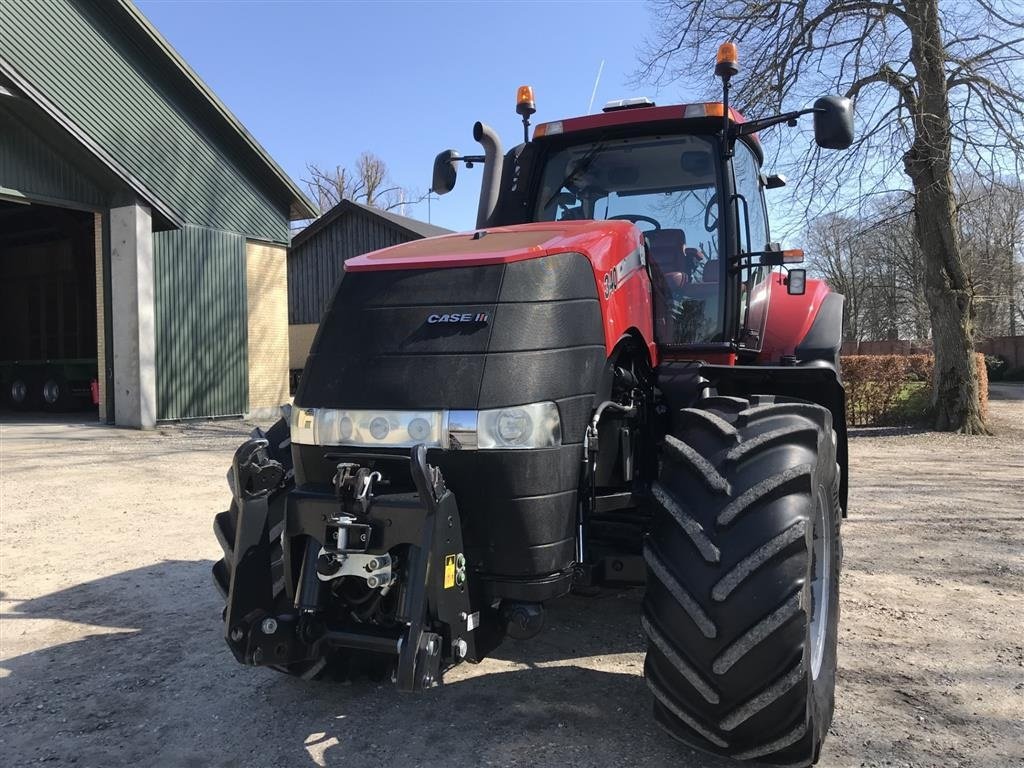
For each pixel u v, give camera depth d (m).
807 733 2.33
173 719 2.95
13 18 11.21
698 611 2.25
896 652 3.51
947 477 8.25
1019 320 45.22
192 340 15.12
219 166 15.53
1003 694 3.08
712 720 2.30
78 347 18.67
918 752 2.63
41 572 4.82
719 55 3.58
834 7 12.60
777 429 2.49
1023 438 11.78
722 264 3.75
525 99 4.02
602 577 2.89
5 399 20.30
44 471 8.61
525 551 2.48
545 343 2.54
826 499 2.82
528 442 2.44
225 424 14.70
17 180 12.03
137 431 13.04
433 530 2.30
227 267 15.87
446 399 2.46
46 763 2.64
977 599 4.23
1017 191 12.45
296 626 2.53
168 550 5.32
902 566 4.86
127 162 13.18
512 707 3.01
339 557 2.41
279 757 2.66
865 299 43.12
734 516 2.30
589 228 3.03
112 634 3.82
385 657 3.16
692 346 3.63
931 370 13.56
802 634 2.21
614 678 3.27
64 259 19.30
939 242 12.40
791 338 4.90
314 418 2.62
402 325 2.61
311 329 27.55
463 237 3.06
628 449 3.14
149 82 13.64
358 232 27.77
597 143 3.97
